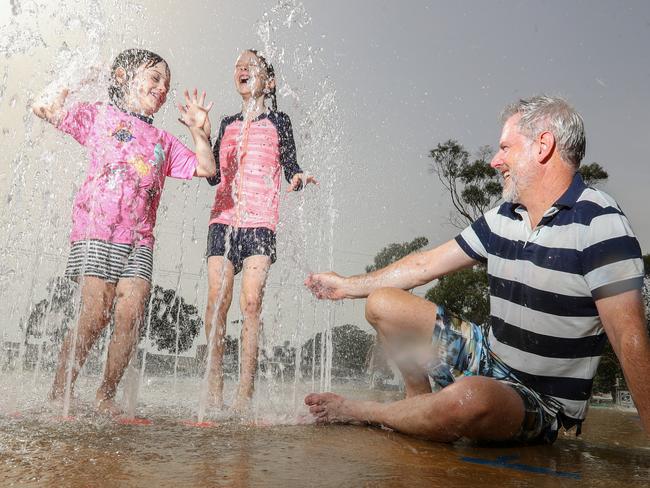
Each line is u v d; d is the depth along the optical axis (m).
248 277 2.79
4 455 1.10
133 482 0.93
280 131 3.06
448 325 1.80
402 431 1.67
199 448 1.28
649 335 1.49
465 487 1.03
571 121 1.67
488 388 1.50
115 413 1.96
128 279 2.31
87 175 2.40
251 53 3.14
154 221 2.52
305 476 1.04
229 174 2.95
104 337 2.68
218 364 2.65
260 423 1.84
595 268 1.52
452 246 2.00
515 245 1.72
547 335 1.63
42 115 2.43
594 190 1.63
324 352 3.54
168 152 2.64
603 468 1.37
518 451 1.55
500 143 1.78
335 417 1.89
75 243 2.31
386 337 1.87
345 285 2.17
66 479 0.93
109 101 2.57
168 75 2.71
